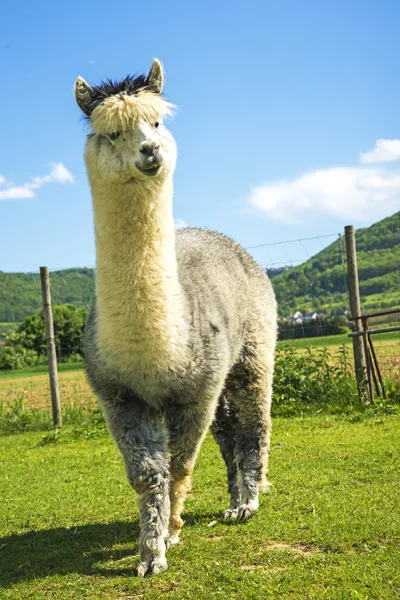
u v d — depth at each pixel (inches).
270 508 205.5
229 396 220.2
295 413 374.6
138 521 209.6
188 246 211.2
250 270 233.0
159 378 167.5
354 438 293.1
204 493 233.0
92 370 175.0
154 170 159.3
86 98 173.9
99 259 164.1
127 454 167.5
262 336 222.2
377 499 201.6
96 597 150.0
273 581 148.0
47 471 293.6
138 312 161.0
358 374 381.1
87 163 170.2
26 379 879.1
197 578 155.4
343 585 143.3
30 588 160.7
